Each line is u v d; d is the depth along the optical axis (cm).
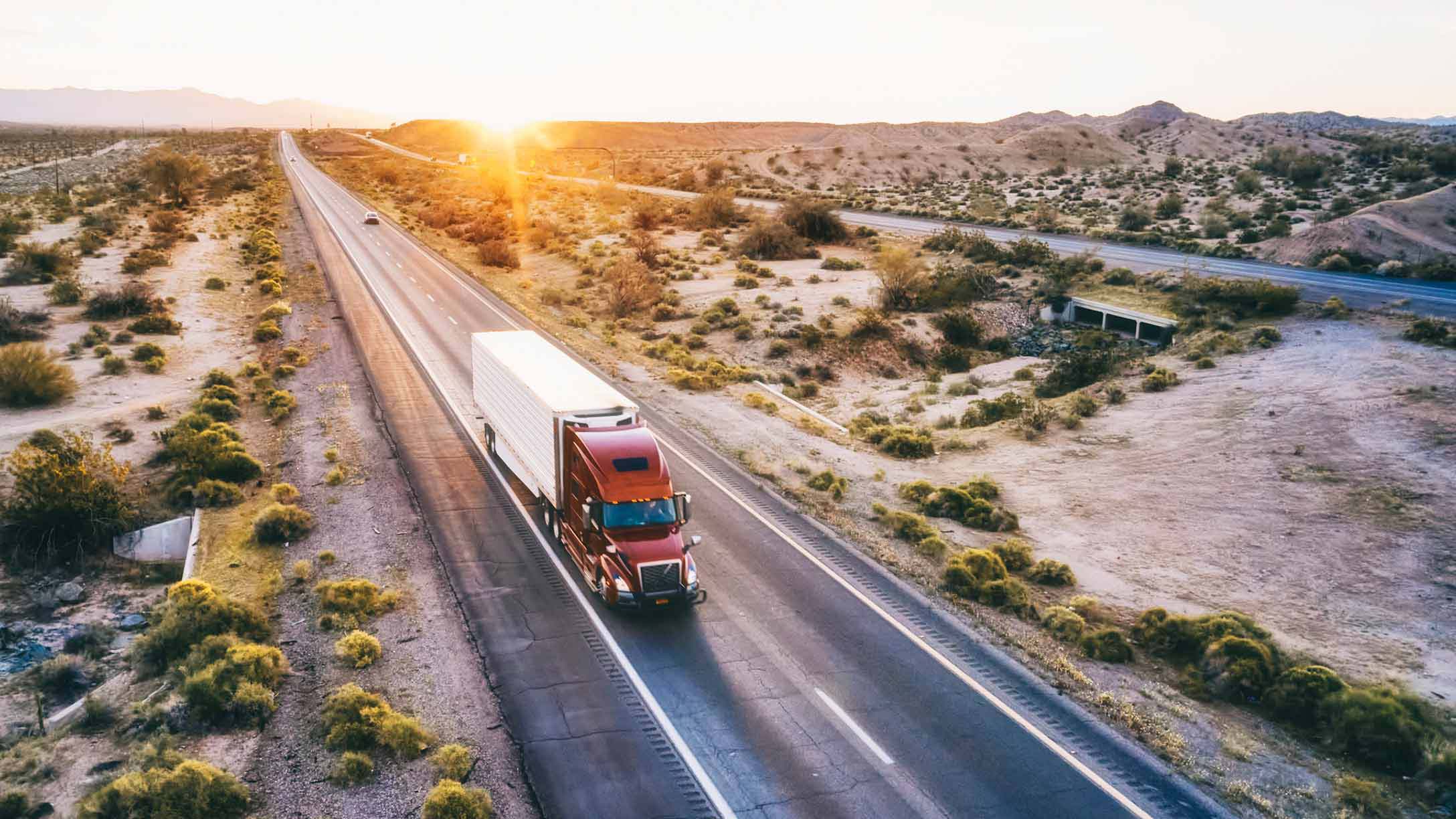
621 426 2008
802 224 7981
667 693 1527
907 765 1352
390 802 1214
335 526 2216
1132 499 2572
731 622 1802
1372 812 1277
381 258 6969
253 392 3469
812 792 1278
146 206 9356
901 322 5166
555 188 13388
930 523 2456
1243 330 4003
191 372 3741
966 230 7925
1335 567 2077
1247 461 2670
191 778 1185
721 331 5025
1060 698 1565
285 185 12738
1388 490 2344
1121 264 5916
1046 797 1287
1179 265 5794
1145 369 3784
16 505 2161
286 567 1998
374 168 16875
